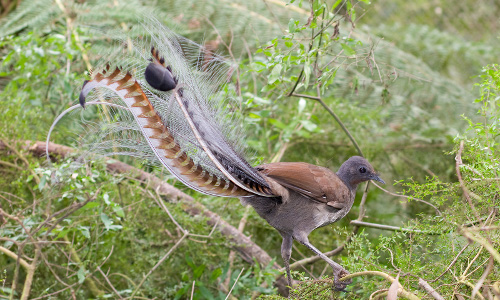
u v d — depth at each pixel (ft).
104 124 16.74
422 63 34.96
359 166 22.04
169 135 15.71
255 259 22.56
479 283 13.66
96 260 23.31
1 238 20.43
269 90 23.36
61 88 27.84
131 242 24.02
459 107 32.96
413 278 16.10
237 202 25.67
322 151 29.84
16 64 26.35
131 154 16.69
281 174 20.02
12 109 24.73
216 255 24.27
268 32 32.91
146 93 16.07
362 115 29.91
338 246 24.06
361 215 22.76
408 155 30.53
